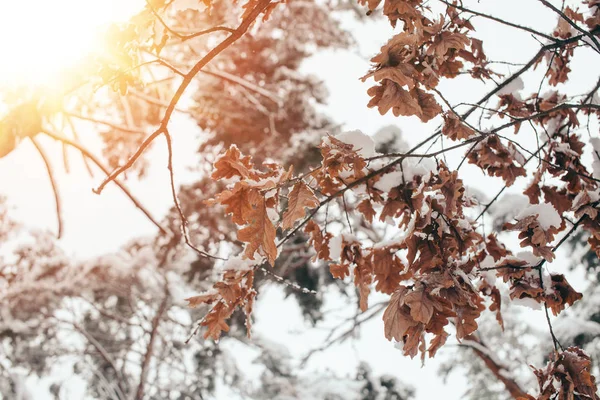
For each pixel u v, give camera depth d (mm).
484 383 19281
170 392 16531
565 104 2242
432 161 2408
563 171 2801
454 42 2070
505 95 2977
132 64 2158
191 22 6277
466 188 2654
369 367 15633
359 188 2453
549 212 2336
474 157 2799
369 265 2363
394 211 2326
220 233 13578
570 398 2117
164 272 16156
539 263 2346
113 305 17672
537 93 2977
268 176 2072
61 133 3498
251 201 1870
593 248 2633
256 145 13039
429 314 1663
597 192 2613
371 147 2301
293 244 13164
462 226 2061
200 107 11094
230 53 12242
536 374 2314
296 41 13336
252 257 1812
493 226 8016
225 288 2320
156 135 2051
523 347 16031
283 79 13180
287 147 12320
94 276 16125
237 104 12359
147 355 16312
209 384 16328
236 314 14703
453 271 1839
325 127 13039
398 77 1843
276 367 15758
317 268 13055
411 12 1987
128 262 16391
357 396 14922
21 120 2748
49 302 16266
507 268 2371
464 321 1752
